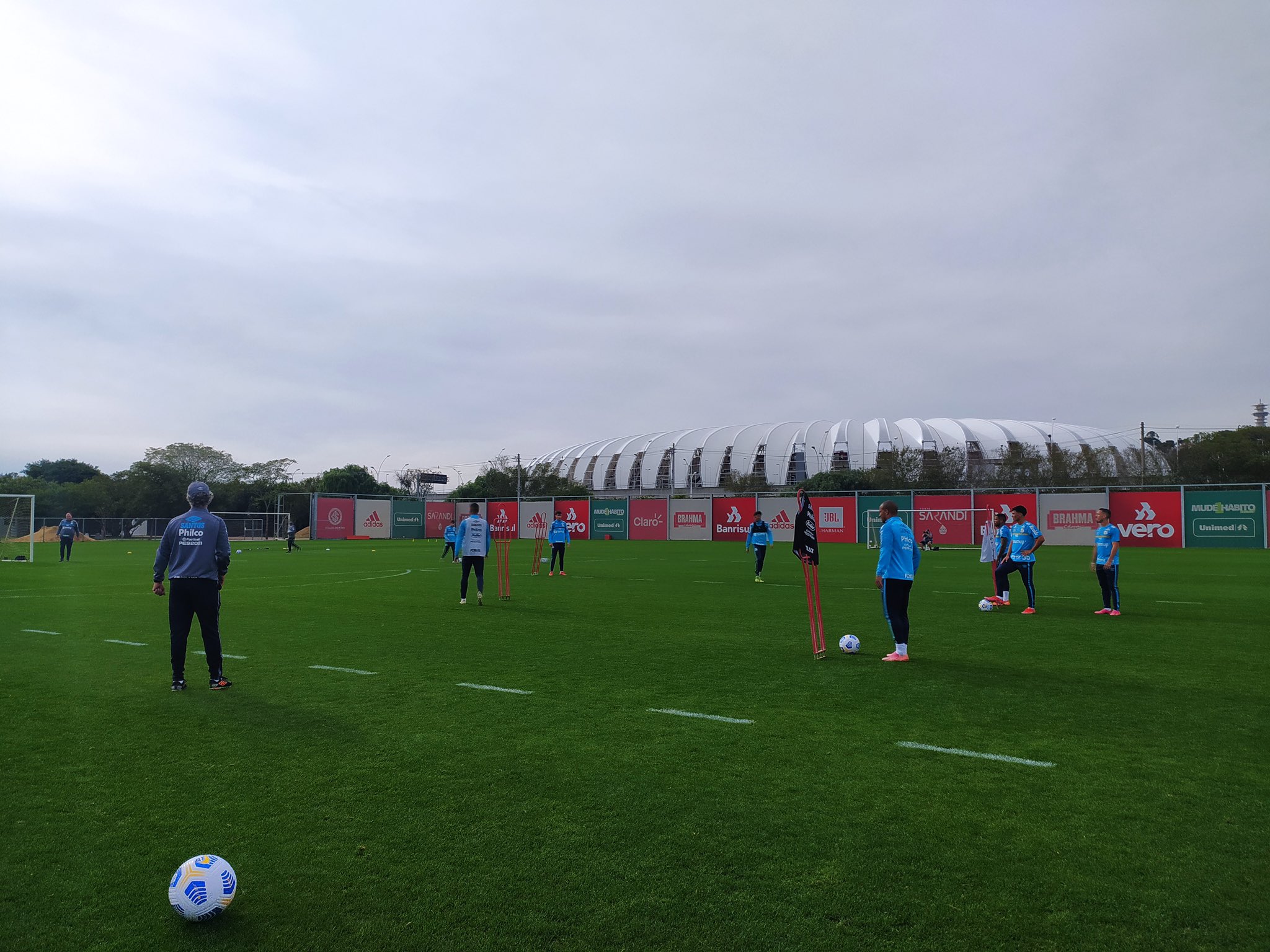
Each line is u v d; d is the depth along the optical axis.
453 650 10.17
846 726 6.53
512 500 59.81
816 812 4.66
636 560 31.28
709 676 8.56
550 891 3.73
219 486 78.62
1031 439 99.44
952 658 9.74
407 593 17.81
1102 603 16.08
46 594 17.36
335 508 60.41
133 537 62.69
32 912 3.56
